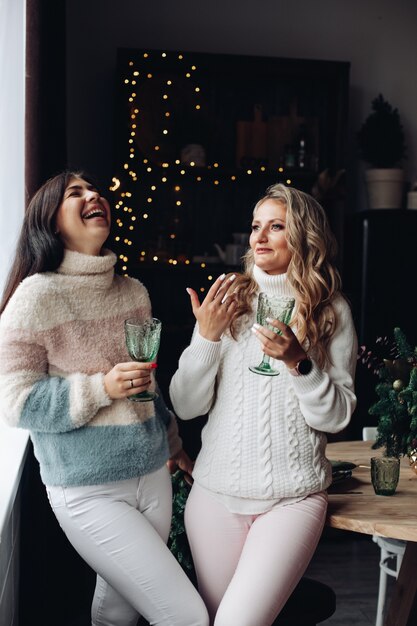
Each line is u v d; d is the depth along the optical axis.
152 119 4.41
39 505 2.64
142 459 1.87
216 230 4.74
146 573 1.81
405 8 4.96
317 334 1.95
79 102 4.62
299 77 4.59
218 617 1.73
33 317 1.80
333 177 4.52
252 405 1.92
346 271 4.79
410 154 5.03
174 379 2.02
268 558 1.78
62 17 3.04
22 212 2.51
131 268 4.33
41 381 1.82
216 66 4.40
